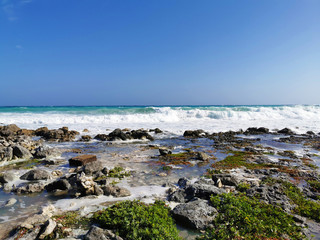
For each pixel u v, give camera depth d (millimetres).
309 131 31078
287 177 12734
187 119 45781
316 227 7594
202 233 7059
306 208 8758
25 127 32656
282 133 31297
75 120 39312
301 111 52906
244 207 7902
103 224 7191
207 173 13383
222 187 10664
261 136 28938
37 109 59094
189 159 16750
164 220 7203
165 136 28625
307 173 13297
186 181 11195
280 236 6852
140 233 6441
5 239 6484
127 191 10055
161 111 51000
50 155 17344
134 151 19672
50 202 9219
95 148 21016
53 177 12305
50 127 33031
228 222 7250
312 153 19266
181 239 6500
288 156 17906
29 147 19266
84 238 6398
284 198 9672
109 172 13203
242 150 20328
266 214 7996
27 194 10062
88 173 12875
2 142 18469
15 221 7641
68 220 7547
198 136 28469
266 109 56344
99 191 9938
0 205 8930
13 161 15844
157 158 17031
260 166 14875
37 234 6652
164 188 10812
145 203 8906
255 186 10727
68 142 24203
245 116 48156
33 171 12234
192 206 8016
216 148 21219
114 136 25609
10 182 11578
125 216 7184
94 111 49062
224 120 44875
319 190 10891
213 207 8102
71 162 14750
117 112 49625
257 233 6781
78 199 9484
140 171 13664
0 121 36875
